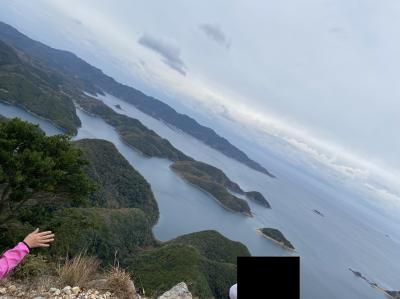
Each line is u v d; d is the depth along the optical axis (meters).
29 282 5.52
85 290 5.45
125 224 91.06
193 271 56.72
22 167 21.00
